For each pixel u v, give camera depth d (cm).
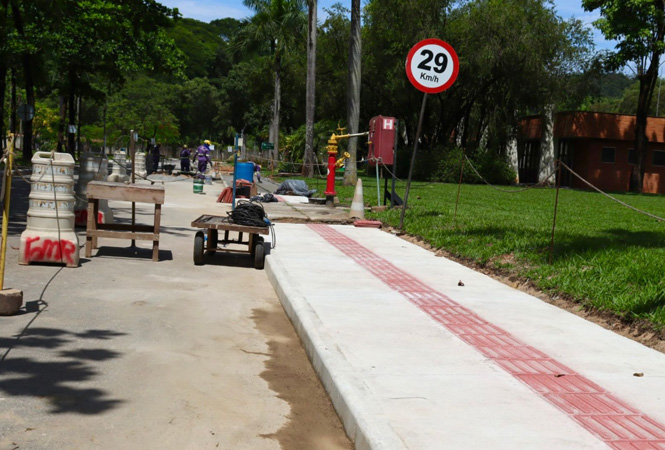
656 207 2453
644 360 514
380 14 4559
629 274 761
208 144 3297
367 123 5272
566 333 589
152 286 770
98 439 365
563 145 4881
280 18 5203
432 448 337
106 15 3350
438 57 1241
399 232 1288
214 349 549
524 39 4316
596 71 4481
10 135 599
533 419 383
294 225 1354
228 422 403
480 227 1232
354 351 503
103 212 1193
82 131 8450
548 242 1016
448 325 599
